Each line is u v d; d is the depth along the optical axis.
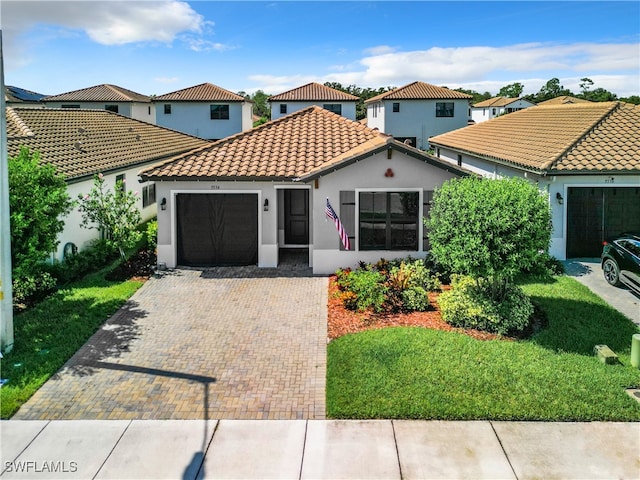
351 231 15.99
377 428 8.02
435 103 52.72
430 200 15.83
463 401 8.53
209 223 16.84
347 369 9.62
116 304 13.16
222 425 8.17
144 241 20.19
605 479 6.90
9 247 10.44
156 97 50.09
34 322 11.91
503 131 25.72
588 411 8.25
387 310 12.60
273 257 16.78
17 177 11.38
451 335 10.99
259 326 11.99
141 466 7.23
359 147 17.53
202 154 17.31
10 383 9.32
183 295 14.09
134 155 23.66
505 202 10.89
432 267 15.23
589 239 17.22
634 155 16.78
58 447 7.64
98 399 8.91
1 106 10.13
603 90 85.31
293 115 20.39
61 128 23.05
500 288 12.09
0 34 9.99
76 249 16.91
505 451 7.46
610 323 11.72
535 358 9.98
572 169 16.12
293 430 8.02
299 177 15.58
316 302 13.49
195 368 10.01
